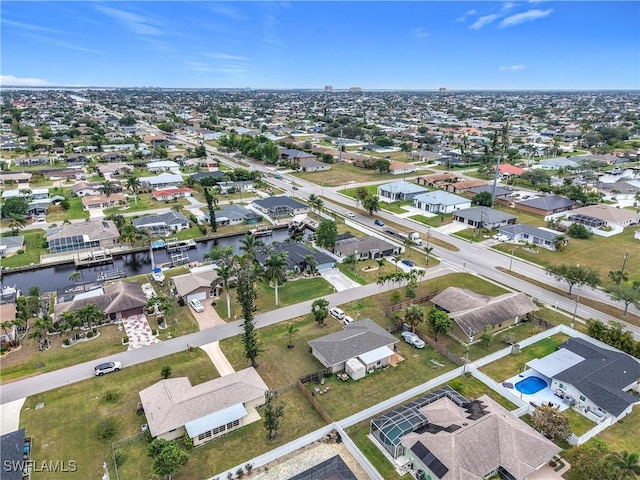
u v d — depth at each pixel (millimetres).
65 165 193125
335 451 46938
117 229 110125
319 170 195750
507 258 101000
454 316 68875
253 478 43438
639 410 53156
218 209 132250
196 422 48531
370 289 85062
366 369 60031
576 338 65562
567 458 44188
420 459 42844
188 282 81000
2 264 95750
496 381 58469
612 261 98000
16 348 65250
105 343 66750
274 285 78500
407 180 175750
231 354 64312
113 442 47688
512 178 174375
